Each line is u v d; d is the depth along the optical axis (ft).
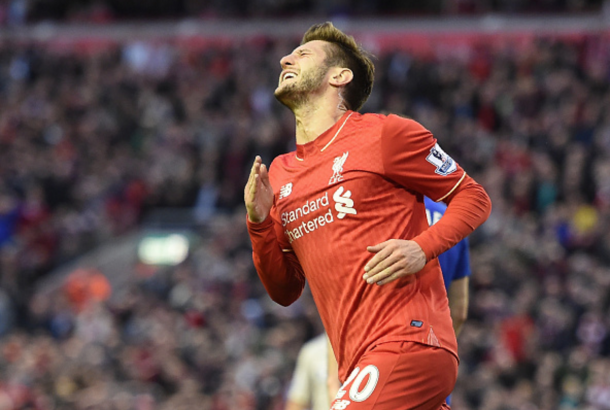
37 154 126.62
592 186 102.83
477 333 76.02
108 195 121.70
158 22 148.15
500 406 66.18
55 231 115.75
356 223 21.34
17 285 105.19
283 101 23.02
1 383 70.13
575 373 71.46
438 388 20.94
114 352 78.74
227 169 119.96
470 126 115.24
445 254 26.58
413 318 20.94
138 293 93.81
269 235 22.61
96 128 130.72
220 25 146.51
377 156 21.34
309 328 78.69
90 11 152.05
